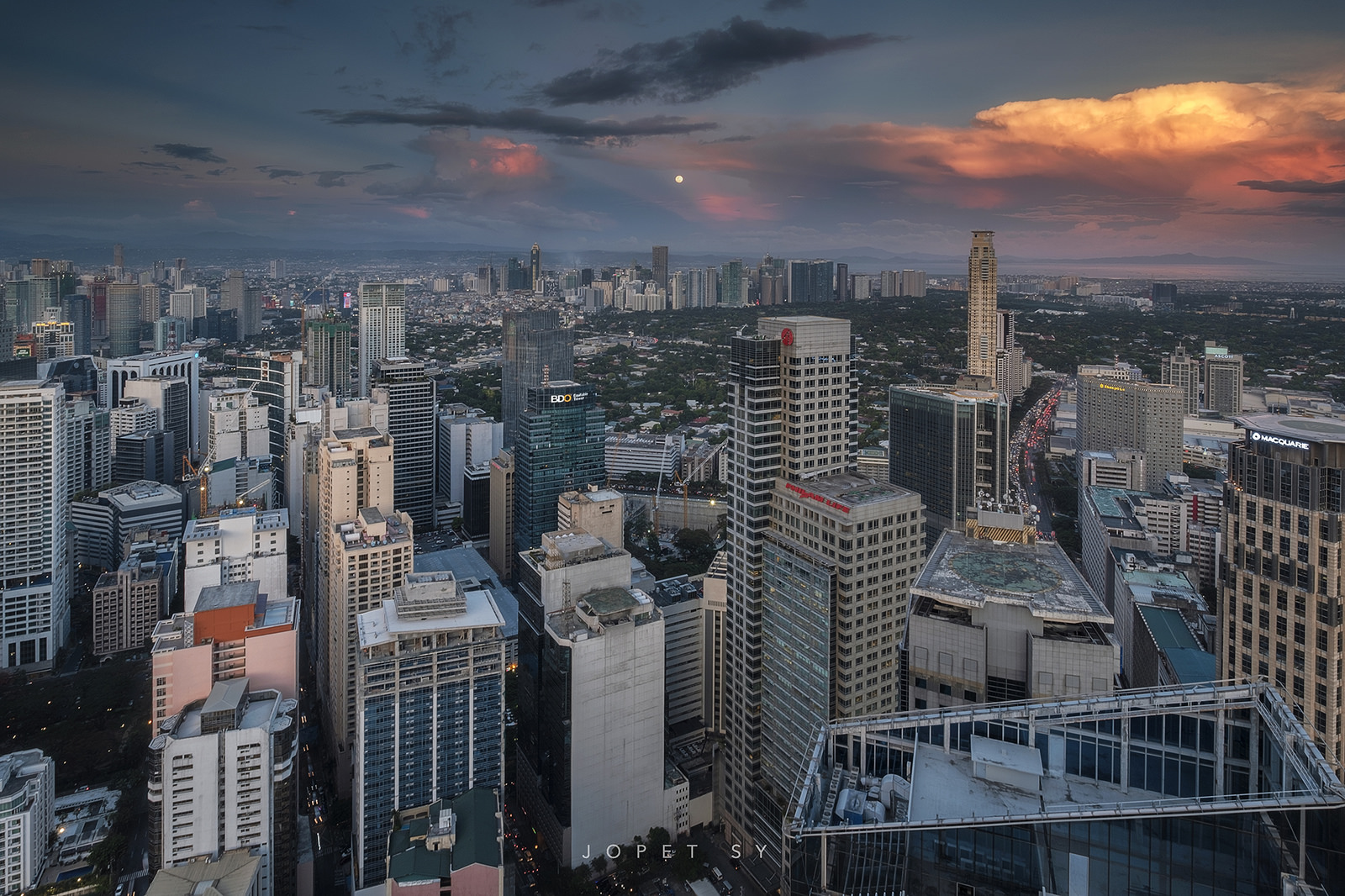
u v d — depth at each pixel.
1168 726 111.81
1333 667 165.50
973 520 191.38
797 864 104.38
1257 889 89.25
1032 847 96.12
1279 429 177.38
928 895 99.25
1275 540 174.25
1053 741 116.56
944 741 120.88
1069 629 150.12
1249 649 181.00
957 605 156.75
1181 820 92.31
